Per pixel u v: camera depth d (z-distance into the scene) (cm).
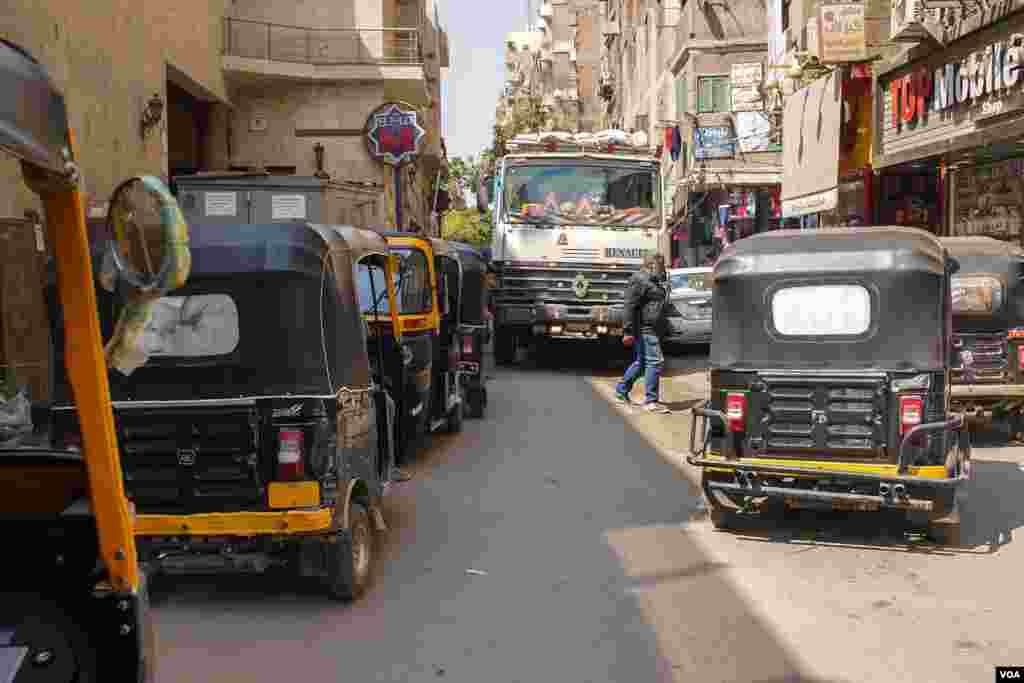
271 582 627
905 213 1844
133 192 331
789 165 2100
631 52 5066
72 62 1582
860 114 1803
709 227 3272
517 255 1778
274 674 480
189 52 2283
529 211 1777
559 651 508
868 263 692
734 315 727
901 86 1675
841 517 786
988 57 1362
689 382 1656
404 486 903
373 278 885
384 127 2691
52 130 308
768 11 2525
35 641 350
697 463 718
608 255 1764
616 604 582
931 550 693
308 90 2756
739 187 3069
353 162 2767
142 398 559
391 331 912
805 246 718
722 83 3069
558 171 1781
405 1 3250
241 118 2738
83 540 362
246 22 2642
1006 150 1551
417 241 1003
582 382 1702
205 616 566
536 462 1015
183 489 551
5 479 411
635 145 1814
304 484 546
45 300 550
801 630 538
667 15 3762
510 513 805
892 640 523
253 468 547
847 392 696
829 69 1841
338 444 563
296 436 546
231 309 559
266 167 2738
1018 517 775
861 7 1716
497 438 1159
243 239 562
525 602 586
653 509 816
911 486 668
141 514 550
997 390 1023
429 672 482
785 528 755
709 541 720
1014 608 572
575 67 7750
